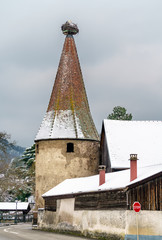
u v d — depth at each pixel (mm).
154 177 24906
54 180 44000
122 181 28594
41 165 44969
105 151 43188
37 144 46250
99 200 29812
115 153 40031
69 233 34156
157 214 24703
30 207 69812
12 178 65812
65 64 48000
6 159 62969
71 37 49250
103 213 28953
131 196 26109
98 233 29328
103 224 28797
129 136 42188
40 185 44656
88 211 31281
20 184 66125
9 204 69000
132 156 27562
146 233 24969
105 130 42594
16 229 39844
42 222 40250
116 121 43938
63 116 45719
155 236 24734
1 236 28984
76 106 46500
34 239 26875
